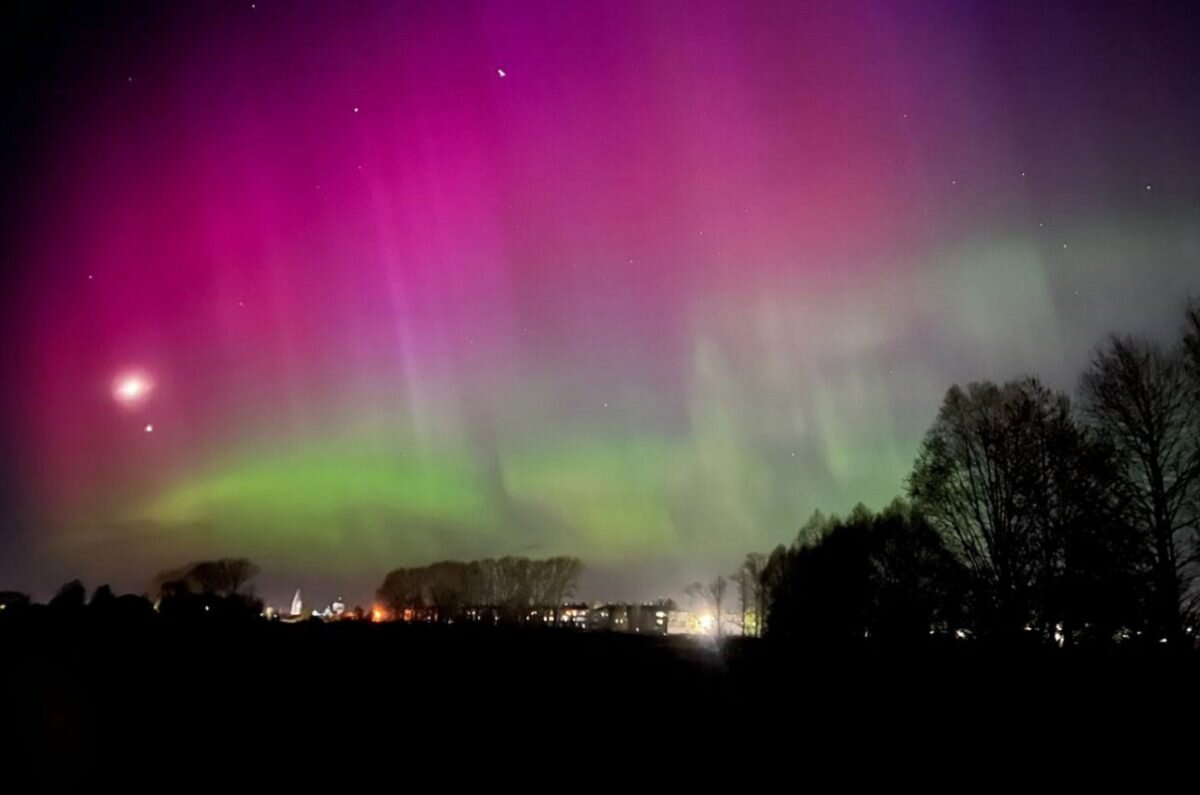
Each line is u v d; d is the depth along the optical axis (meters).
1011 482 39.19
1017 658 34.16
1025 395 40.59
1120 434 36.91
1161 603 33.34
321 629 55.88
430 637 54.78
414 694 28.58
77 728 19.75
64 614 41.97
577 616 127.44
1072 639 35.41
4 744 17.83
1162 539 34.56
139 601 46.16
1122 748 19.86
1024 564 37.81
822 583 60.28
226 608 54.03
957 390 42.34
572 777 16.75
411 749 19.11
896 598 48.09
